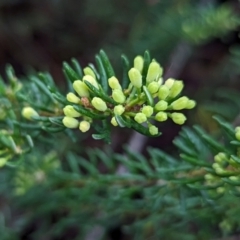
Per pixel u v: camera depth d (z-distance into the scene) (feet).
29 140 0.89
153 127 0.74
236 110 1.43
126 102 0.74
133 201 1.12
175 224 1.16
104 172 1.66
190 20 1.51
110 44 1.86
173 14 1.55
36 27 2.00
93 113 0.74
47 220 1.48
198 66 1.89
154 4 1.69
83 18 1.98
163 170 0.90
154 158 0.99
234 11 1.80
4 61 2.07
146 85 0.74
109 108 0.75
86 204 1.26
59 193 1.20
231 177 0.81
